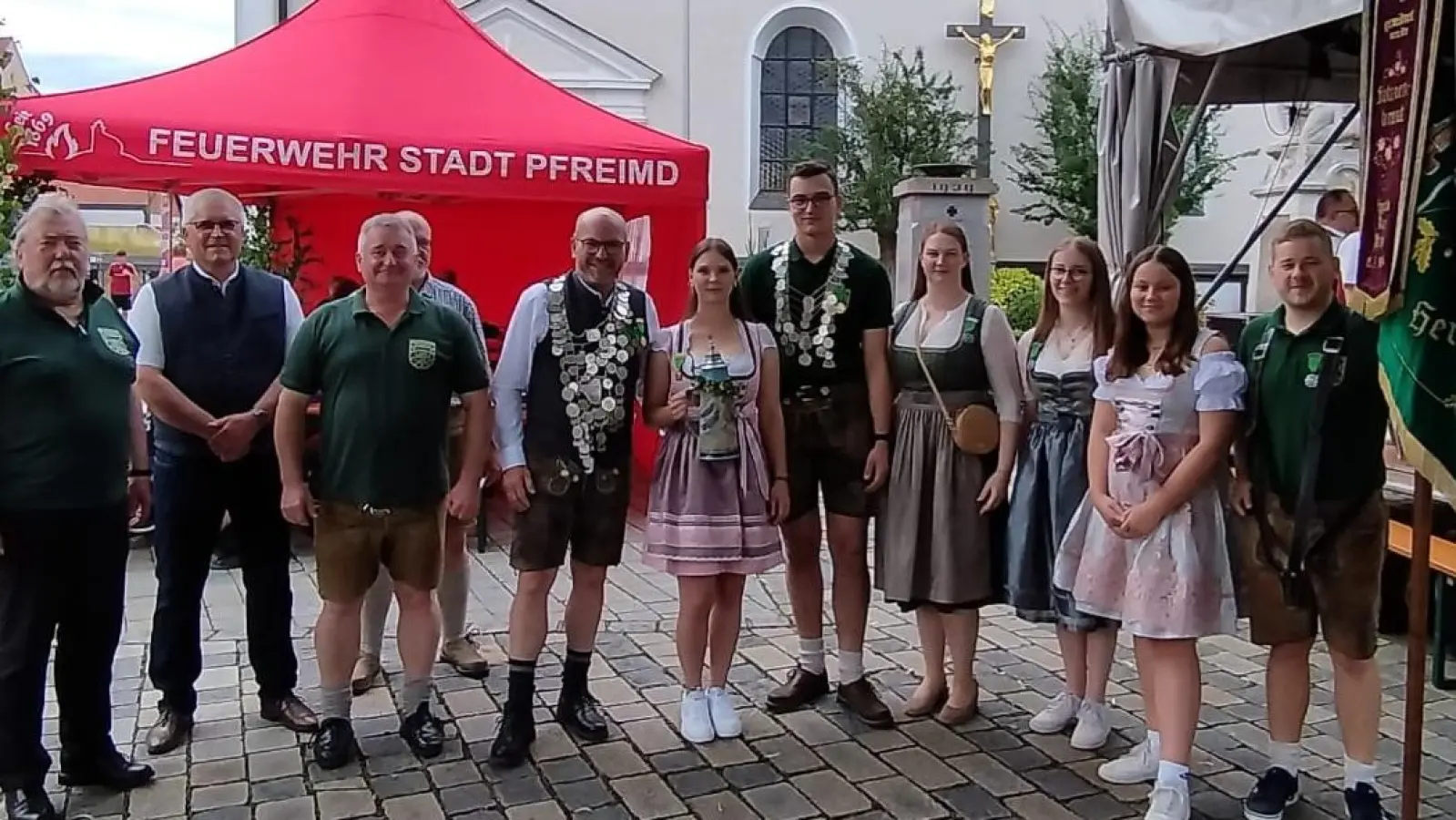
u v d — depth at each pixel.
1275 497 3.20
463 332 3.65
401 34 7.20
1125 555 3.32
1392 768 3.63
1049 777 3.59
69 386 3.19
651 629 5.11
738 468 3.74
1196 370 3.23
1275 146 12.72
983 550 3.84
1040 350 3.79
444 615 4.53
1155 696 3.35
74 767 3.46
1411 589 2.77
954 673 4.02
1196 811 3.37
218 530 3.84
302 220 8.93
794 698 4.14
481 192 6.62
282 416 3.54
